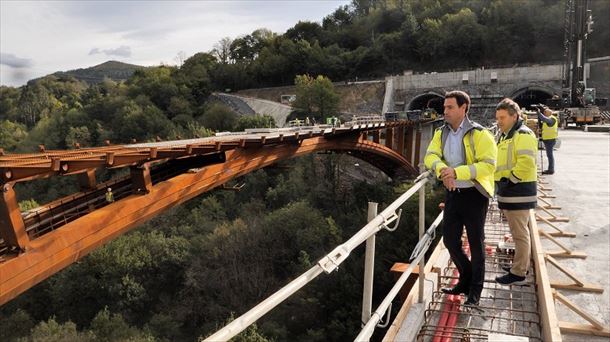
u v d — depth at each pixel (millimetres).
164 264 38750
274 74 112562
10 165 7652
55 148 88625
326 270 2189
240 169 17797
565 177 13609
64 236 9188
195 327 35031
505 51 91562
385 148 39281
